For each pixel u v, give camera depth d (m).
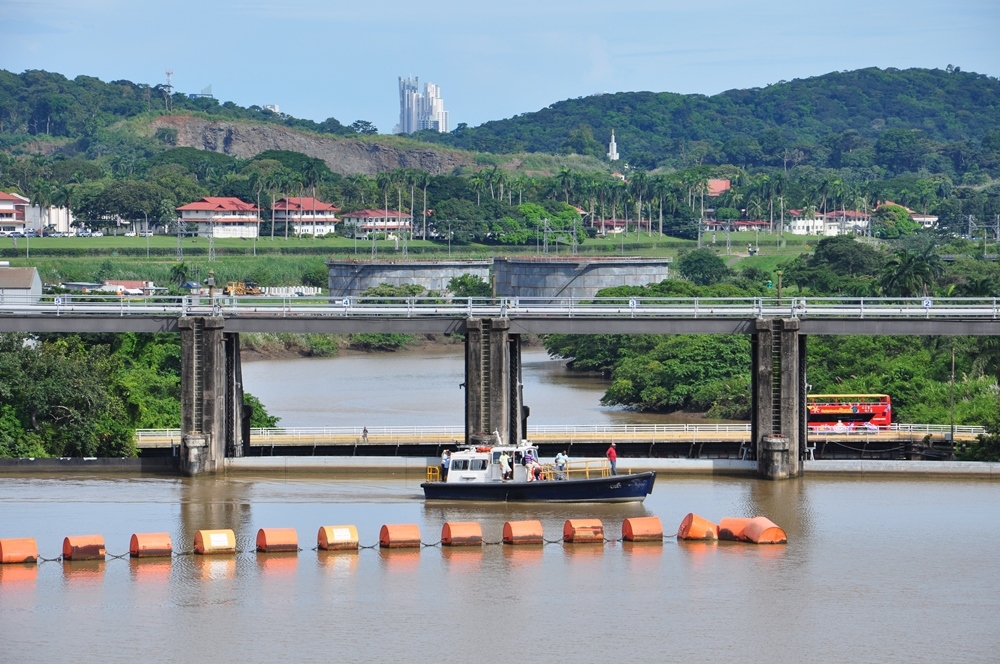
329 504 129.75
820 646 92.06
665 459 145.75
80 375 150.38
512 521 119.12
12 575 105.38
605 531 120.81
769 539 116.69
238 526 120.56
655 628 94.81
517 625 95.06
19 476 141.00
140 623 94.56
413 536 114.69
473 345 141.62
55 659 87.81
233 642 91.12
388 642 91.44
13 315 142.00
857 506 130.75
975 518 126.06
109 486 136.62
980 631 95.31
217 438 142.38
